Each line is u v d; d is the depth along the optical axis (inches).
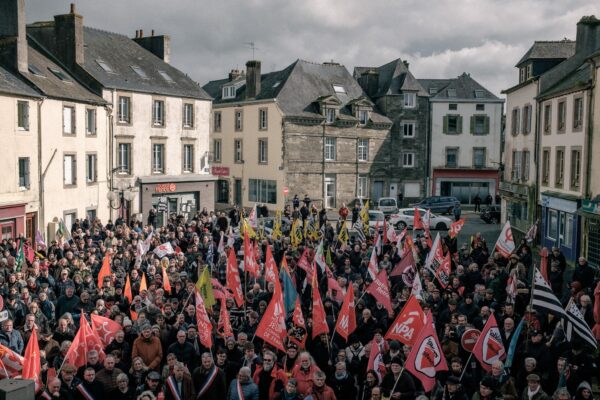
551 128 1274.6
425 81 2481.5
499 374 372.8
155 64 1641.2
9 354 388.5
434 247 655.1
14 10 1133.1
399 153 2134.6
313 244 845.2
